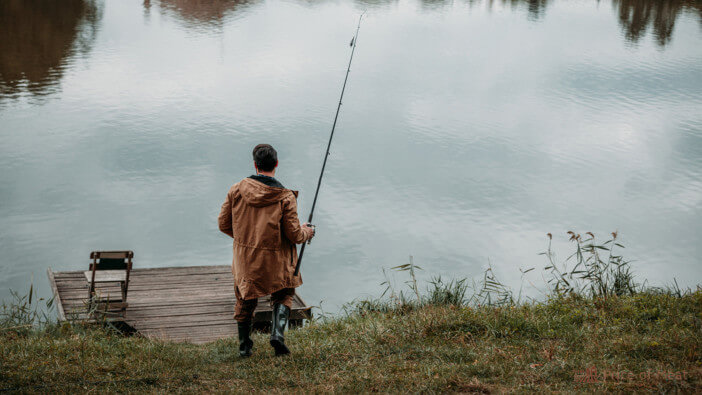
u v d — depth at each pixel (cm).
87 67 2936
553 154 2122
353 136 2216
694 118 2572
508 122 2469
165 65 3091
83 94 2509
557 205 1691
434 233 1473
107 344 507
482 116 2531
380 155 2028
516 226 1536
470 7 5684
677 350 430
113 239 1334
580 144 2236
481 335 497
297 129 2262
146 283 863
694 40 4250
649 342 444
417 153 2070
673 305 554
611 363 411
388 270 1262
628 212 1656
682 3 6038
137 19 4250
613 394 362
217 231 1415
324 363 441
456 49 3834
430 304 651
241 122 2298
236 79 2928
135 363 448
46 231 1349
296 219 426
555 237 1481
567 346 457
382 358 448
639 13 5419
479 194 1744
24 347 470
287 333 573
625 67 3431
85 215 1449
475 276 1238
